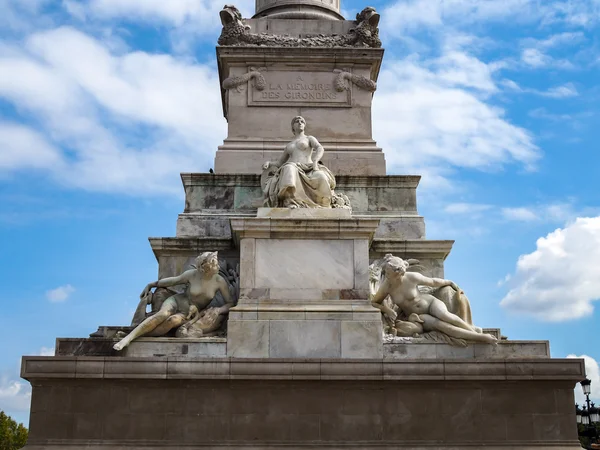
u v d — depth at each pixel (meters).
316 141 16.80
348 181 18.47
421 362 13.83
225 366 13.63
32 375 13.49
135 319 15.77
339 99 19.64
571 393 14.00
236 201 18.20
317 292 14.99
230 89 19.62
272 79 19.70
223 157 18.91
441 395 13.87
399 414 13.73
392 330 15.05
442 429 13.72
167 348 14.48
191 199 18.20
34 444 13.34
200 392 13.66
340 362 13.75
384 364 13.78
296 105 19.55
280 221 15.23
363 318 14.70
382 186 18.44
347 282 15.08
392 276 15.16
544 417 13.88
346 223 15.25
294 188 15.74
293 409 13.66
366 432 13.62
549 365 13.92
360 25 20.05
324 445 13.48
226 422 13.55
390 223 17.91
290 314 14.66
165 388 13.67
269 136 19.33
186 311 15.33
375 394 13.80
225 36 19.89
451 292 15.61
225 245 17.05
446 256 17.31
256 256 15.16
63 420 13.48
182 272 16.95
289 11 20.83
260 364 13.66
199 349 14.48
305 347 14.50
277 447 13.44
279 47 19.66
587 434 21.98
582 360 13.97
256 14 21.59
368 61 19.81
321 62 19.78
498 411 13.86
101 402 13.57
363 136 19.41
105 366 13.56
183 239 17.02
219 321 15.18
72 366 13.55
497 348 14.77
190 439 13.46
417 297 15.27
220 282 15.45
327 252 15.23
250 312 14.65
